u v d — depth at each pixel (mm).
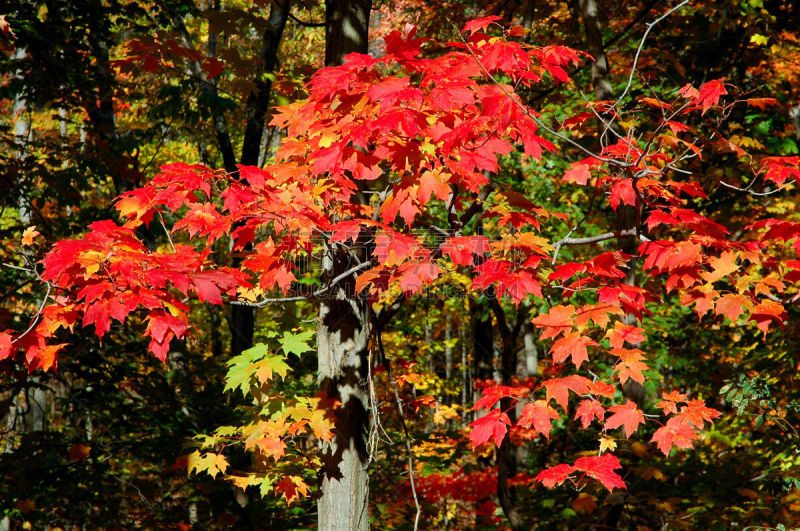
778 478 5801
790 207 7781
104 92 8508
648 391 8656
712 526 5688
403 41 2893
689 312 9414
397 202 3127
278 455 4633
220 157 13875
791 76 8000
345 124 3168
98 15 8148
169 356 7973
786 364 6578
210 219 3254
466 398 21781
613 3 7191
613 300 3180
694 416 3342
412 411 6137
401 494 6508
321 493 4832
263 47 7629
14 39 7289
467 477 9375
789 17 8016
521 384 8625
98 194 12719
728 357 9594
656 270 3336
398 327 13289
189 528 7320
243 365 4930
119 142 8523
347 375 4824
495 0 7145
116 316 2709
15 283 7793
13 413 10664
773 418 5230
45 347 3246
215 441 5160
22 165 7645
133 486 7344
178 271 2947
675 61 7371
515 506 7047
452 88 2914
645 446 5402
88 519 7402
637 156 3633
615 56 9250
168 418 7434
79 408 7957
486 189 5668
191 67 7777
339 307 4836
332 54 4988
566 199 10797
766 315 3078
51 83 7852
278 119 3729
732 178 6598
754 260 3146
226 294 3553
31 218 8055
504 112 2969
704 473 6668
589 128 7629
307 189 3604
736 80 7898
